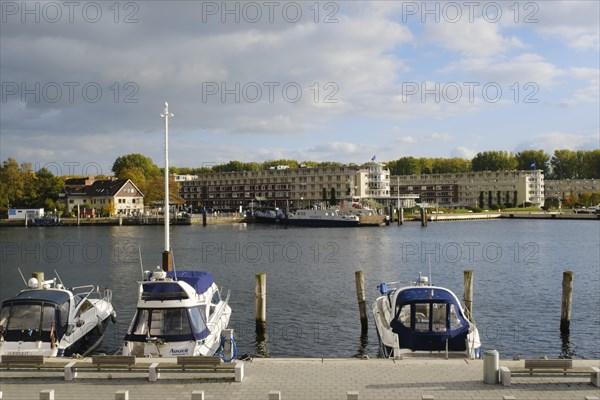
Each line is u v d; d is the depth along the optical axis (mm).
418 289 22750
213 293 25156
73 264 61000
